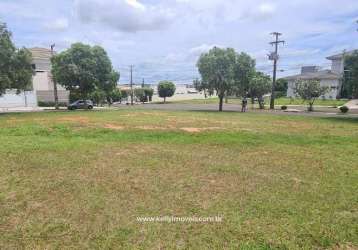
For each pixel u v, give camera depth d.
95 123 17.55
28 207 4.74
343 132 14.39
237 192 5.51
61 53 36.31
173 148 9.82
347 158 8.56
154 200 5.06
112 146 10.01
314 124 18.23
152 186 5.80
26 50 28.09
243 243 3.65
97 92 38.62
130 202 4.96
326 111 33.59
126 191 5.50
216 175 6.64
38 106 47.81
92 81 36.41
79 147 9.71
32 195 5.28
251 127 16.23
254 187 5.82
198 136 12.54
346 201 5.09
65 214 4.47
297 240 3.73
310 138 12.32
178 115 25.09
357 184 6.06
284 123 18.78
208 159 8.23
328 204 4.95
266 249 3.53
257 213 4.55
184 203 4.94
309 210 4.68
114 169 7.03
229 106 48.75
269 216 4.45
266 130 14.91
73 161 7.78
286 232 3.94
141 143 10.70
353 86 23.73
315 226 4.11
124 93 77.50
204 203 4.95
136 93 78.12
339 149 9.97
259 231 3.96
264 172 6.95
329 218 4.39
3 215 4.43
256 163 7.84
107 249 3.51
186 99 90.19
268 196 5.30
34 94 47.47
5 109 39.81
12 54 26.72
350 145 10.77
